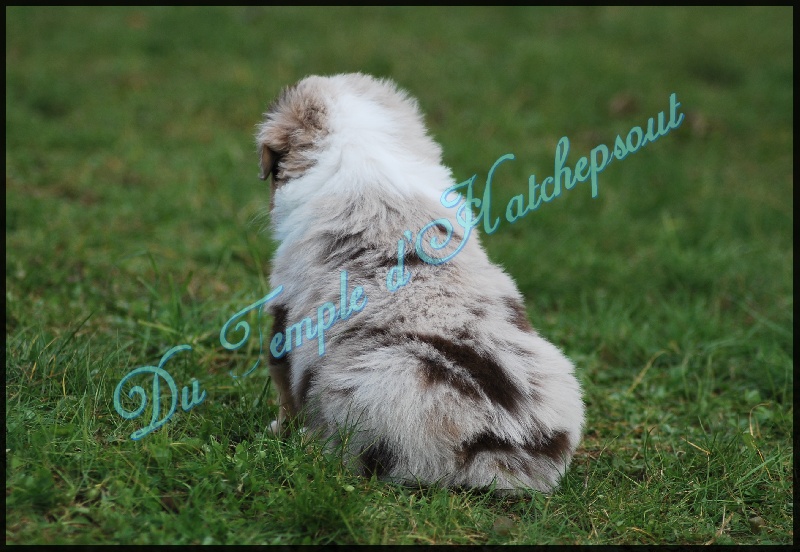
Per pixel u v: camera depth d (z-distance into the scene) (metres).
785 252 10.66
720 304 9.40
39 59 15.30
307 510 4.73
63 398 5.62
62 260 8.51
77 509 4.61
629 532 5.10
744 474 5.80
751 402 7.25
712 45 17.83
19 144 11.87
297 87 5.92
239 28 17.09
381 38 16.91
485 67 16.09
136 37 16.44
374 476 5.05
